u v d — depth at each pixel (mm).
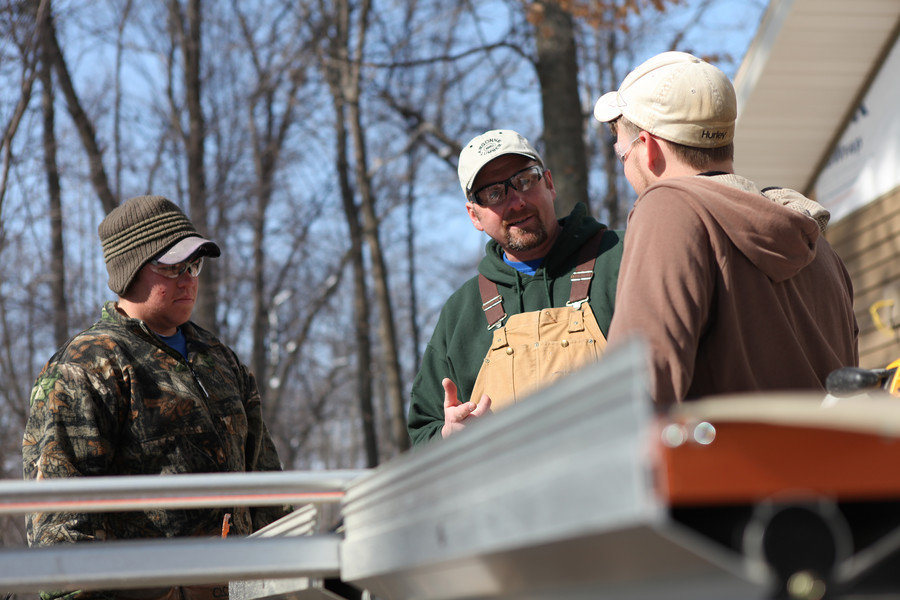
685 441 762
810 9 7320
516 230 2748
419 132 13102
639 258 1646
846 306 1979
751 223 1668
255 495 1463
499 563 875
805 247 1730
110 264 2736
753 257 1684
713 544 774
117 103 16656
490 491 865
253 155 19438
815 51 7668
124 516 2434
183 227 2779
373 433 18625
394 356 17891
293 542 1333
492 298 2787
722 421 773
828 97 8086
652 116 1886
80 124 15555
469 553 903
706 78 1858
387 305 18172
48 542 2285
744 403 741
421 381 2867
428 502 1008
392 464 1118
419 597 1111
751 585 654
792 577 756
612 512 684
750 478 765
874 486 784
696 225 1661
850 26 7480
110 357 2549
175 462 2557
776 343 1700
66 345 2598
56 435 2395
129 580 1263
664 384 1514
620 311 1603
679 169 1887
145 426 2541
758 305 1696
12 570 1222
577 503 726
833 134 8461
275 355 23906
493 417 863
